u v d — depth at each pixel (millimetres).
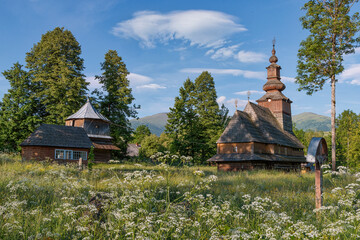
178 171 15938
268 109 56906
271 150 46156
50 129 41156
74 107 53750
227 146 44125
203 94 67250
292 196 11320
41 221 6219
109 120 53906
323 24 34844
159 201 6742
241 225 6699
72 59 57469
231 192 12469
